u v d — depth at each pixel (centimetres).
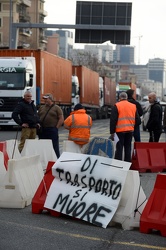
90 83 7325
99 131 4947
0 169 1561
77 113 2103
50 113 2275
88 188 1311
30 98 2291
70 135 2119
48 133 2280
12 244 1090
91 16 5244
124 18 5216
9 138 3781
